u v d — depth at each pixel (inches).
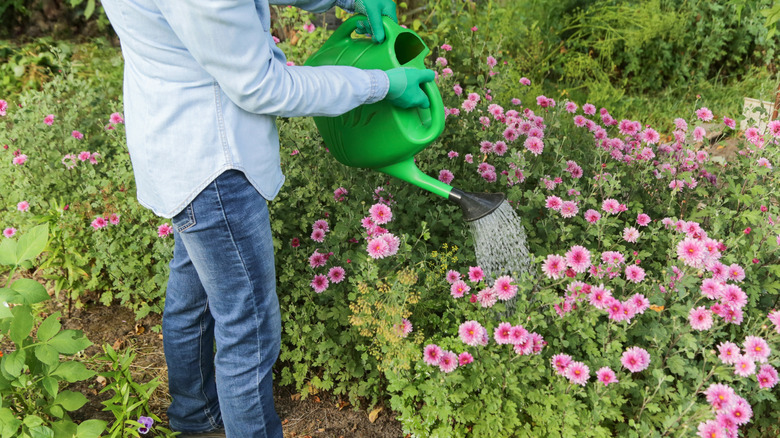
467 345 79.4
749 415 68.5
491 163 116.3
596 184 105.6
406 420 79.7
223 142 53.4
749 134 111.0
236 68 48.7
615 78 208.1
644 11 192.5
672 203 111.7
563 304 79.5
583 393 75.0
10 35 213.2
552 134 127.0
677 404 77.8
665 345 80.7
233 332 61.8
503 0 203.6
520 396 76.6
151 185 56.4
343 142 71.8
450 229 103.0
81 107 128.3
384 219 87.7
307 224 103.3
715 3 202.8
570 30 207.6
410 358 79.6
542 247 98.7
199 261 58.4
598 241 100.6
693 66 206.4
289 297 91.6
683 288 81.8
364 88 58.6
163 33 50.6
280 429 70.7
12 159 112.4
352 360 87.0
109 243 102.4
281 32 175.0
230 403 65.4
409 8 186.1
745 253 97.1
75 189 113.7
